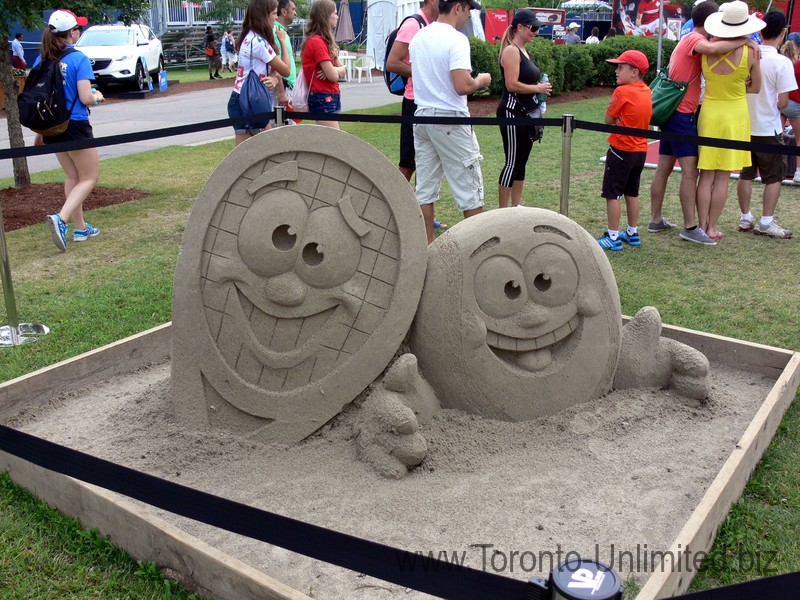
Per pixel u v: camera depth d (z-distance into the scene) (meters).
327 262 3.42
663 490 3.19
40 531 3.04
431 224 6.35
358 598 2.59
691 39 6.45
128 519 2.84
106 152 12.70
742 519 3.05
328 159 3.46
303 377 3.51
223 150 12.80
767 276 6.03
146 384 4.36
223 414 3.53
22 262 6.66
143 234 7.55
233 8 33.47
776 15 6.85
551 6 39.12
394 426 3.26
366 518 3.00
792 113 8.30
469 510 3.05
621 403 3.75
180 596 2.67
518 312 3.56
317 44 7.69
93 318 5.27
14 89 9.07
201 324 3.46
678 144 6.73
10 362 4.59
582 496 3.15
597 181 9.53
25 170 9.47
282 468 3.34
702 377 3.80
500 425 3.55
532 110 6.71
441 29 5.68
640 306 5.40
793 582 1.62
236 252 3.42
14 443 2.44
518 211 3.66
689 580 2.68
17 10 7.83
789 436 3.71
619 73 6.41
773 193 7.04
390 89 7.11
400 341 3.58
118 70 20.89
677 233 7.30
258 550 2.85
